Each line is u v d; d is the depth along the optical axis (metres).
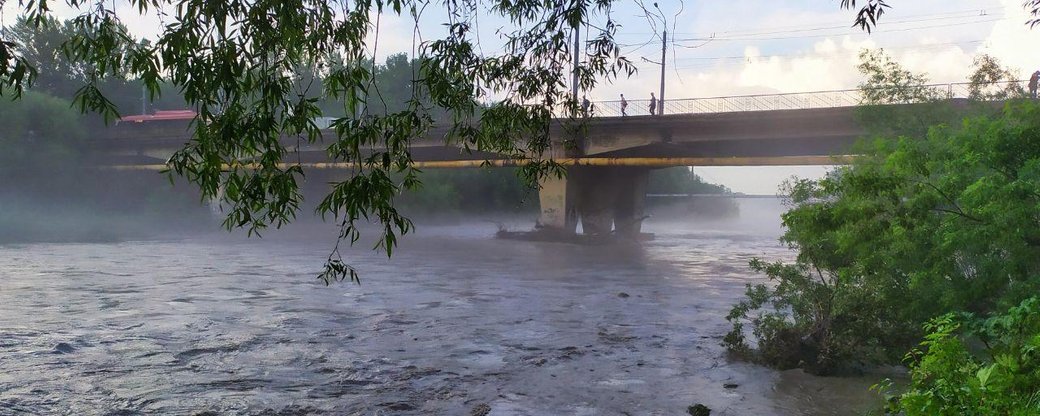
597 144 49.38
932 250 10.21
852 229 11.41
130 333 15.28
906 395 5.34
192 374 11.80
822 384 11.39
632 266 34.41
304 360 12.93
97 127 75.62
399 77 63.31
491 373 12.11
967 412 5.09
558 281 27.31
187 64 4.70
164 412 9.72
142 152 68.56
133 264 32.72
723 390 11.06
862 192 11.12
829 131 41.97
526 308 19.84
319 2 5.57
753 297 13.28
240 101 5.14
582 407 10.12
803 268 13.04
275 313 18.31
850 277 11.83
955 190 10.19
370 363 12.75
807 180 13.76
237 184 4.88
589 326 16.95
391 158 5.22
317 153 61.75
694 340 15.24
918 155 10.81
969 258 10.41
